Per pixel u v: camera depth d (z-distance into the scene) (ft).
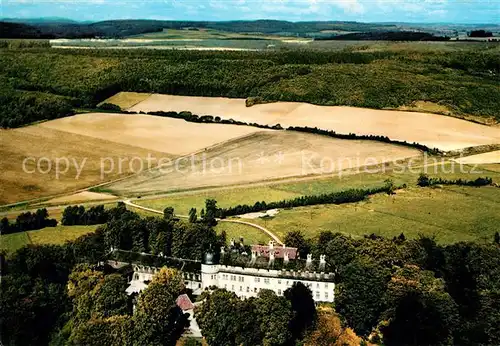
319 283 621.31
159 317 556.51
